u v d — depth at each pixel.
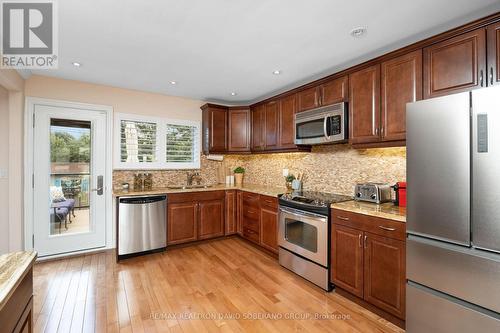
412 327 1.78
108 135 3.67
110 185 3.70
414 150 1.76
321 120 2.88
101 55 2.58
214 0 1.70
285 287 2.59
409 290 1.79
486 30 1.71
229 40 2.26
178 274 2.86
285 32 2.12
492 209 1.40
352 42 2.29
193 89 3.83
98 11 1.82
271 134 3.80
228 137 4.38
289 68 2.95
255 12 1.83
